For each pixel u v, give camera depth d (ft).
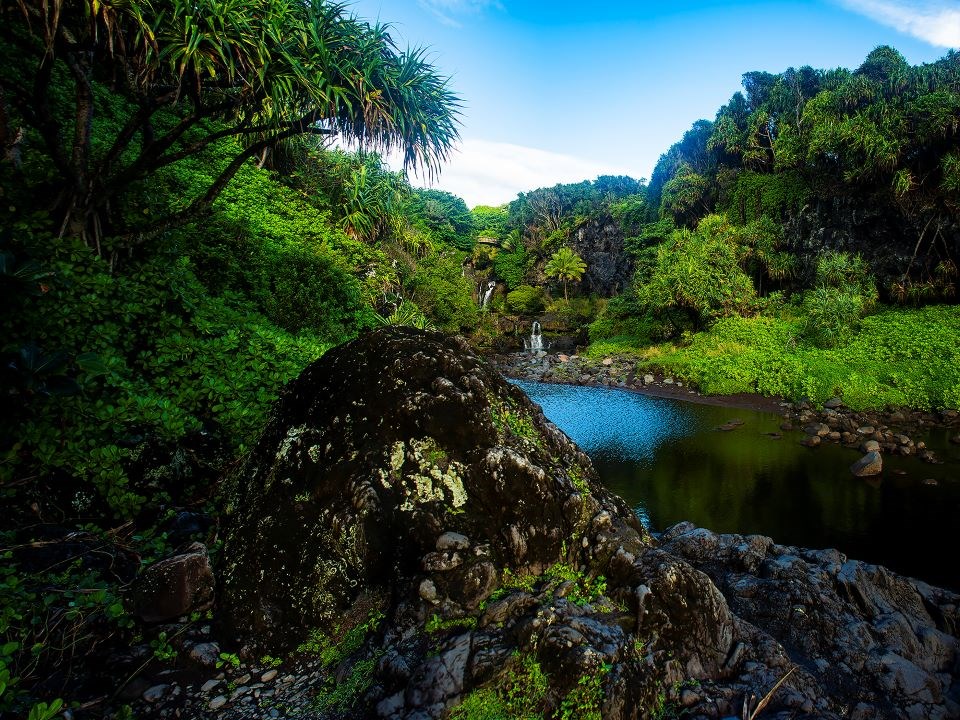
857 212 96.53
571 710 8.18
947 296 85.87
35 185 20.98
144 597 10.18
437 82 24.77
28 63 31.60
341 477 10.92
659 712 8.87
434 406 11.57
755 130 122.01
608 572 10.89
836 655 11.59
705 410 62.95
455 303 103.30
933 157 90.27
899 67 118.11
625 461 42.50
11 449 12.76
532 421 14.26
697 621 10.05
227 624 10.07
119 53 19.93
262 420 18.02
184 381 18.13
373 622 10.00
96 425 14.12
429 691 8.39
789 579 13.44
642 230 149.79
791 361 70.59
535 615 9.39
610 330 127.65
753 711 9.04
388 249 73.56
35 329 14.20
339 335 33.01
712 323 95.61
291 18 20.26
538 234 192.65
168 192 35.01
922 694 10.79
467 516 10.95
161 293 19.77
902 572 24.73
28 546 11.49
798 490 35.58
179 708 8.64
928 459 42.11
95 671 9.23
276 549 10.59
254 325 23.30
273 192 50.06
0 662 7.86
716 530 29.14
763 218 111.14
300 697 8.91
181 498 15.05
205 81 20.97
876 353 69.10
